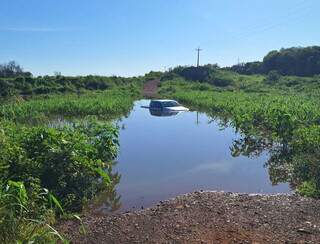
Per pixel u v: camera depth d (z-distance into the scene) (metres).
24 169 9.66
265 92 56.03
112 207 9.90
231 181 12.38
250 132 20.25
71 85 69.06
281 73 89.31
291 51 93.81
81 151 10.95
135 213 8.96
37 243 5.51
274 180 12.38
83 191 10.14
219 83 80.75
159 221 8.37
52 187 9.73
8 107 28.55
